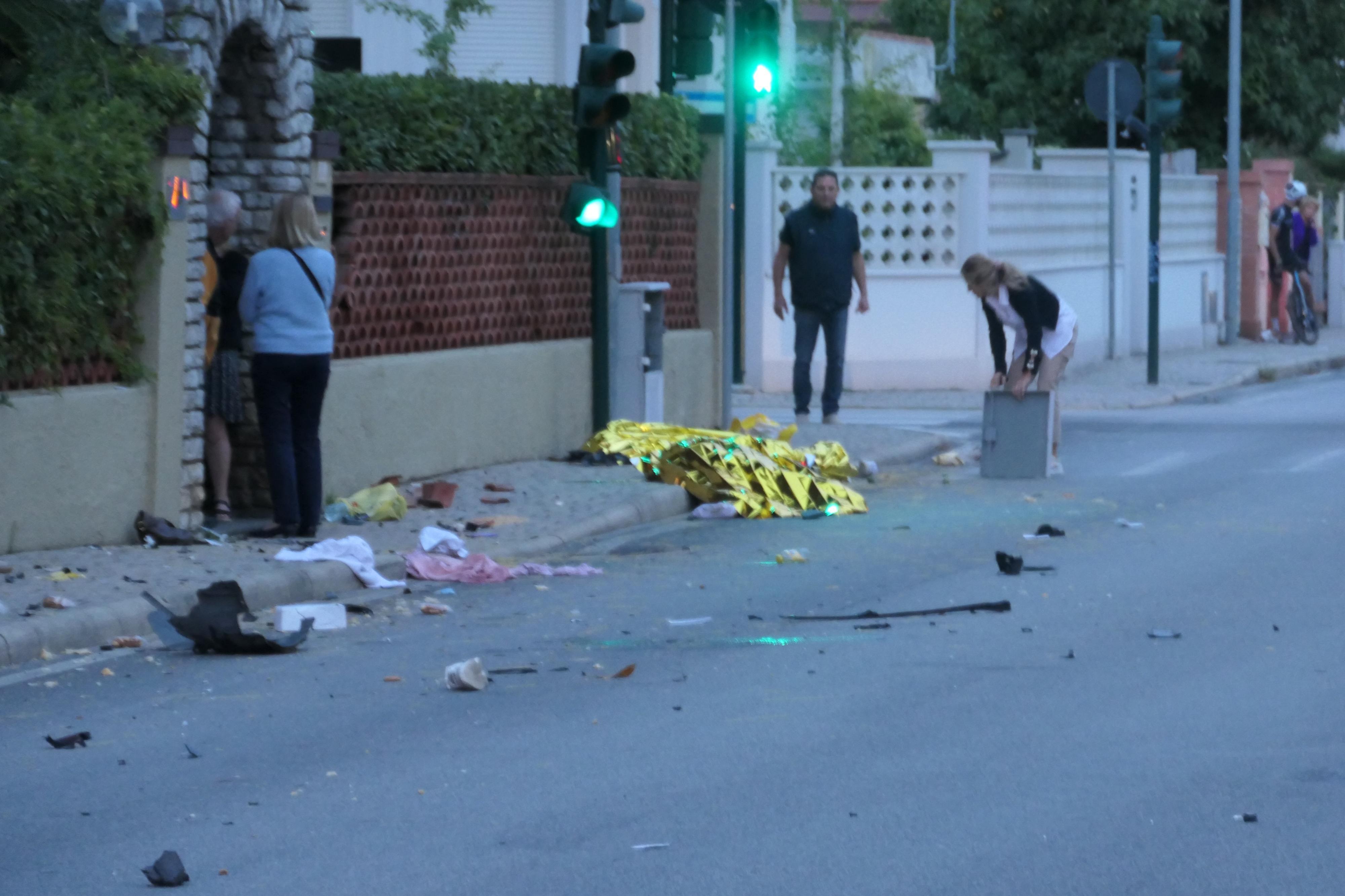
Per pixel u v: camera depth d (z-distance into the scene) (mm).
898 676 11508
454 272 20234
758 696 11047
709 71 24750
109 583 13820
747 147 30828
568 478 19969
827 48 40188
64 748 10156
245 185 17828
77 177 14766
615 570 15617
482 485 19422
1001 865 7980
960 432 25406
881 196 31031
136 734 10445
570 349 22062
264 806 9031
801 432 24219
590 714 10711
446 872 8016
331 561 14898
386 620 13609
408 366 19141
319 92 18500
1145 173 38438
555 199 22125
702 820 8664
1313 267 48594
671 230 24672
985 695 10969
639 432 21391
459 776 9484
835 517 18500
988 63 49438
